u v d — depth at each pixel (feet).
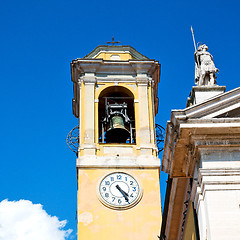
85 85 130.31
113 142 125.29
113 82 131.03
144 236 114.42
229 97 71.15
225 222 65.67
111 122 125.70
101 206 116.88
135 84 131.64
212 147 69.82
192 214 74.74
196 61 81.20
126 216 116.26
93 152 122.01
